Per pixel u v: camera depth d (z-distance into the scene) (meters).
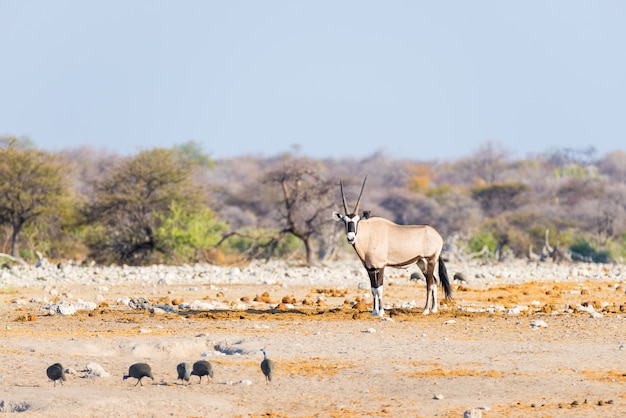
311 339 61.34
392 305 84.81
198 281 116.38
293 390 46.59
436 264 76.12
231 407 43.38
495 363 52.72
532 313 76.75
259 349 57.22
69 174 180.50
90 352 57.84
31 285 109.56
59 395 44.09
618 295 97.06
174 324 70.62
